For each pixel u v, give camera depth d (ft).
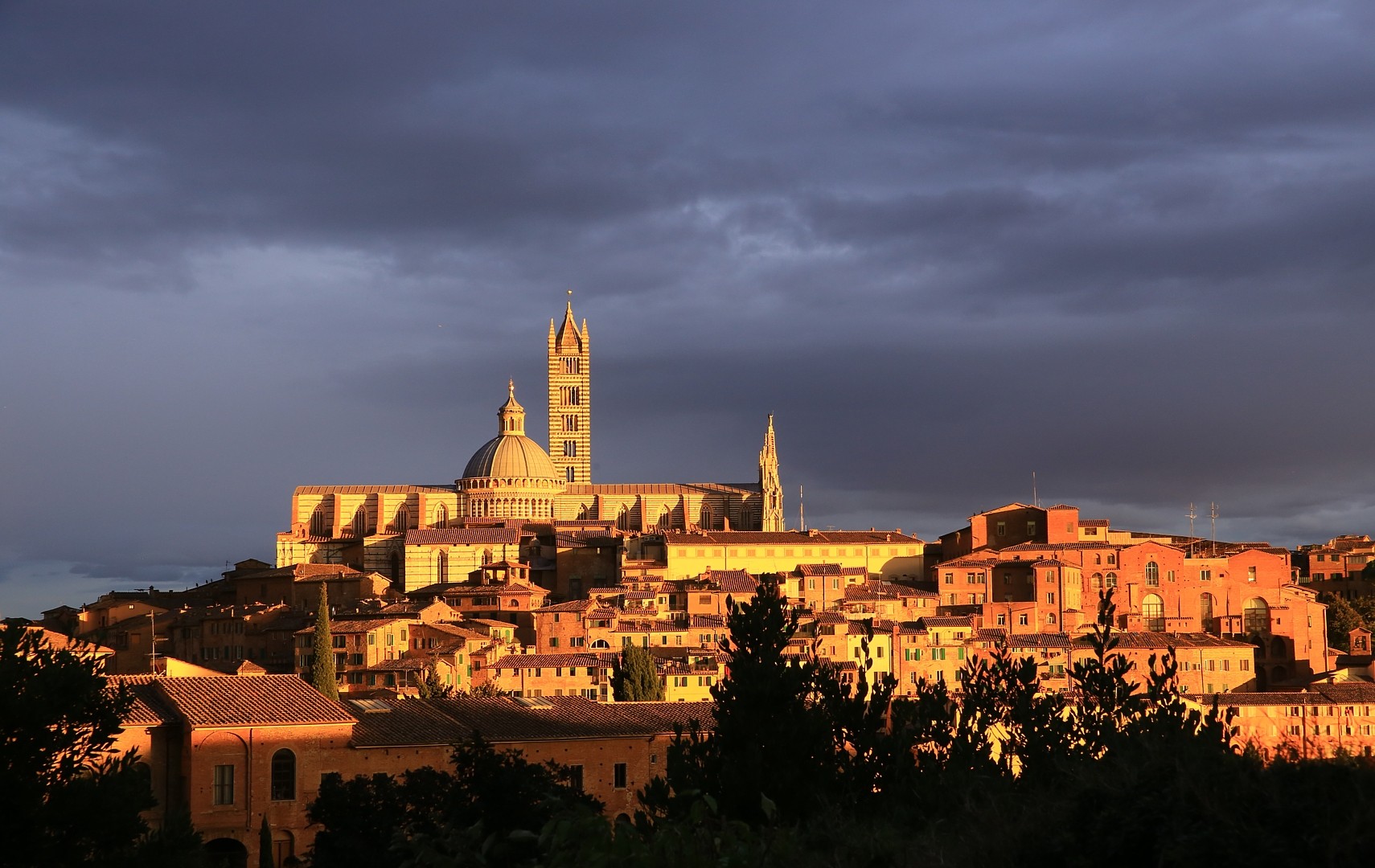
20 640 271.28
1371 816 152.66
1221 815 157.69
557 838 163.02
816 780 232.32
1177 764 165.58
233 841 405.80
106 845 245.24
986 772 229.86
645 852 161.79
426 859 169.99
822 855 181.06
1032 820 179.42
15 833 237.45
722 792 230.68
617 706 495.00
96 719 261.65
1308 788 160.35
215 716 408.46
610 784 458.09
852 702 249.14
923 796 215.92
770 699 242.37
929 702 253.65
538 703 491.72
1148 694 239.50
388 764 427.74
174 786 407.23
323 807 351.25
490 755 347.97
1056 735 232.53
